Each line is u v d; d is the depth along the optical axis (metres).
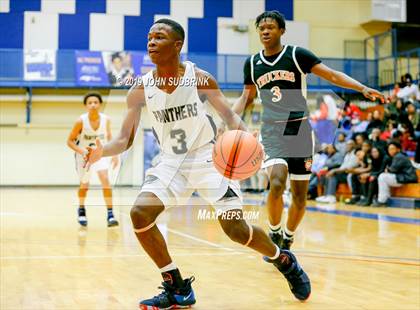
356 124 12.02
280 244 3.75
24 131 16.69
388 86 16.75
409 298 2.65
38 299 2.56
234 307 2.47
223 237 5.11
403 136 10.64
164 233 5.45
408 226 6.29
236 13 18.25
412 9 18.75
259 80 3.60
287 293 2.76
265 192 5.79
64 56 16.52
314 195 11.40
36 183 16.72
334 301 2.58
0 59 16.25
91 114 5.67
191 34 17.94
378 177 9.48
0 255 3.96
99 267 3.46
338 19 18.94
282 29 3.53
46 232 5.45
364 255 4.07
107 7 17.75
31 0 17.33
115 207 6.07
